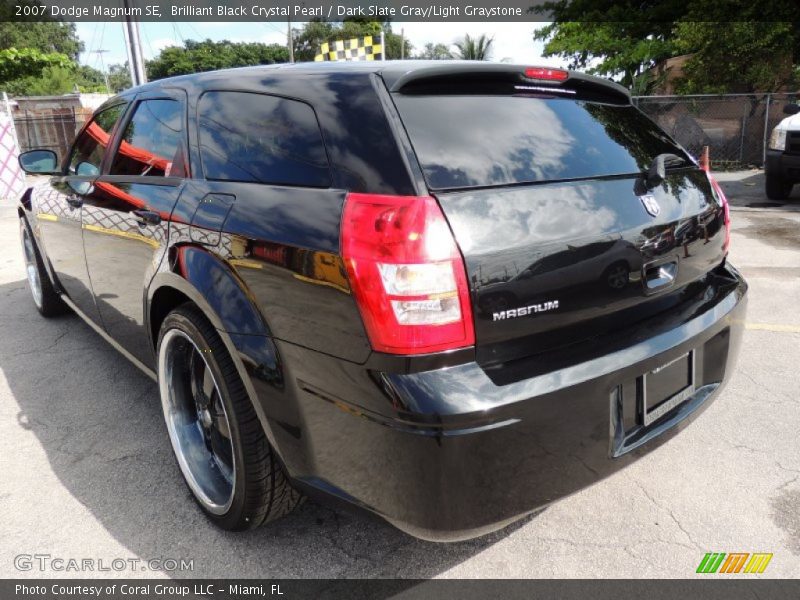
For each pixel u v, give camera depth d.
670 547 2.12
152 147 2.62
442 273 1.51
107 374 3.57
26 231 4.27
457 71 1.84
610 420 1.79
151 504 2.40
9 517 2.32
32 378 3.53
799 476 2.48
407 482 1.55
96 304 3.19
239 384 1.96
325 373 1.65
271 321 1.77
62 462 2.69
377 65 1.94
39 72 20.41
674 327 1.99
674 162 2.25
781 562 2.04
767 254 6.04
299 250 1.67
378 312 1.50
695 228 2.12
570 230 1.72
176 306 2.32
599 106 2.26
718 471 2.53
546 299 1.67
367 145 1.67
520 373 1.62
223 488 2.24
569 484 1.73
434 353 1.52
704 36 13.59
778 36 12.88
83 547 2.16
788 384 3.25
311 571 2.05
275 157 1.92
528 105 1.99
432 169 1.61
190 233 2.11
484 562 2.07
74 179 3.23
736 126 13.82
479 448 1.53
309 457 1.76
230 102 2.20
